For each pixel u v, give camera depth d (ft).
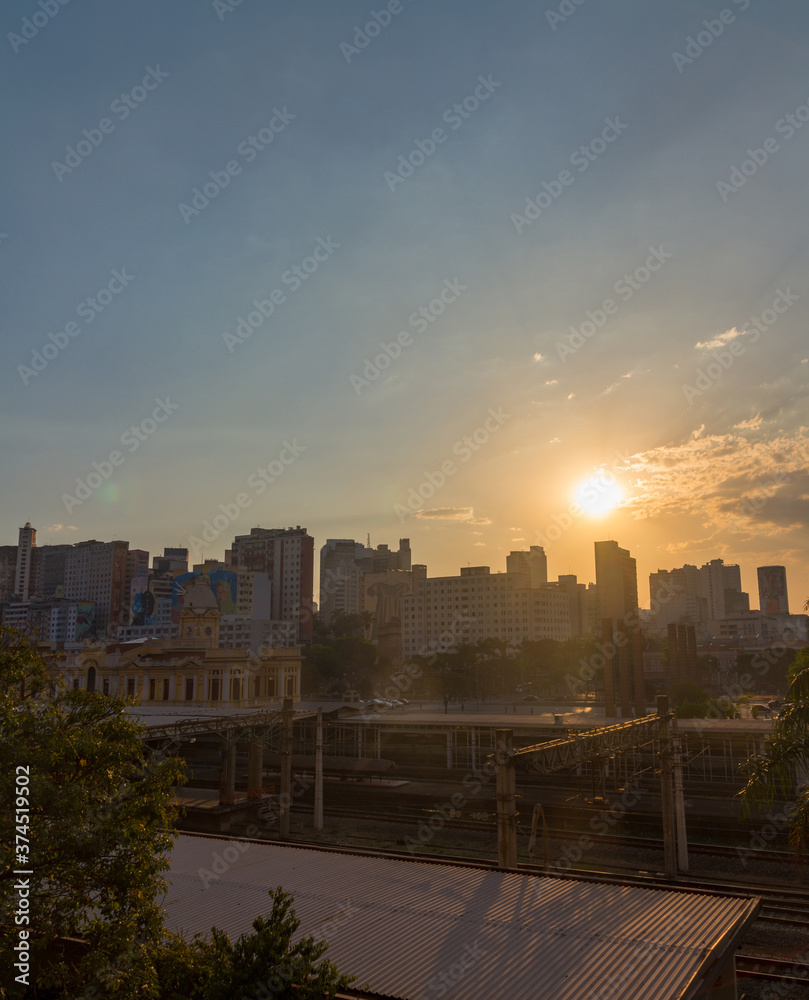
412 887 89.15
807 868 143.33
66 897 56.49
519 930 75.87
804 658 198.18
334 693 556.51
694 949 70.79
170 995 60.75
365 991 65.41
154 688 291.38
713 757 246.06
